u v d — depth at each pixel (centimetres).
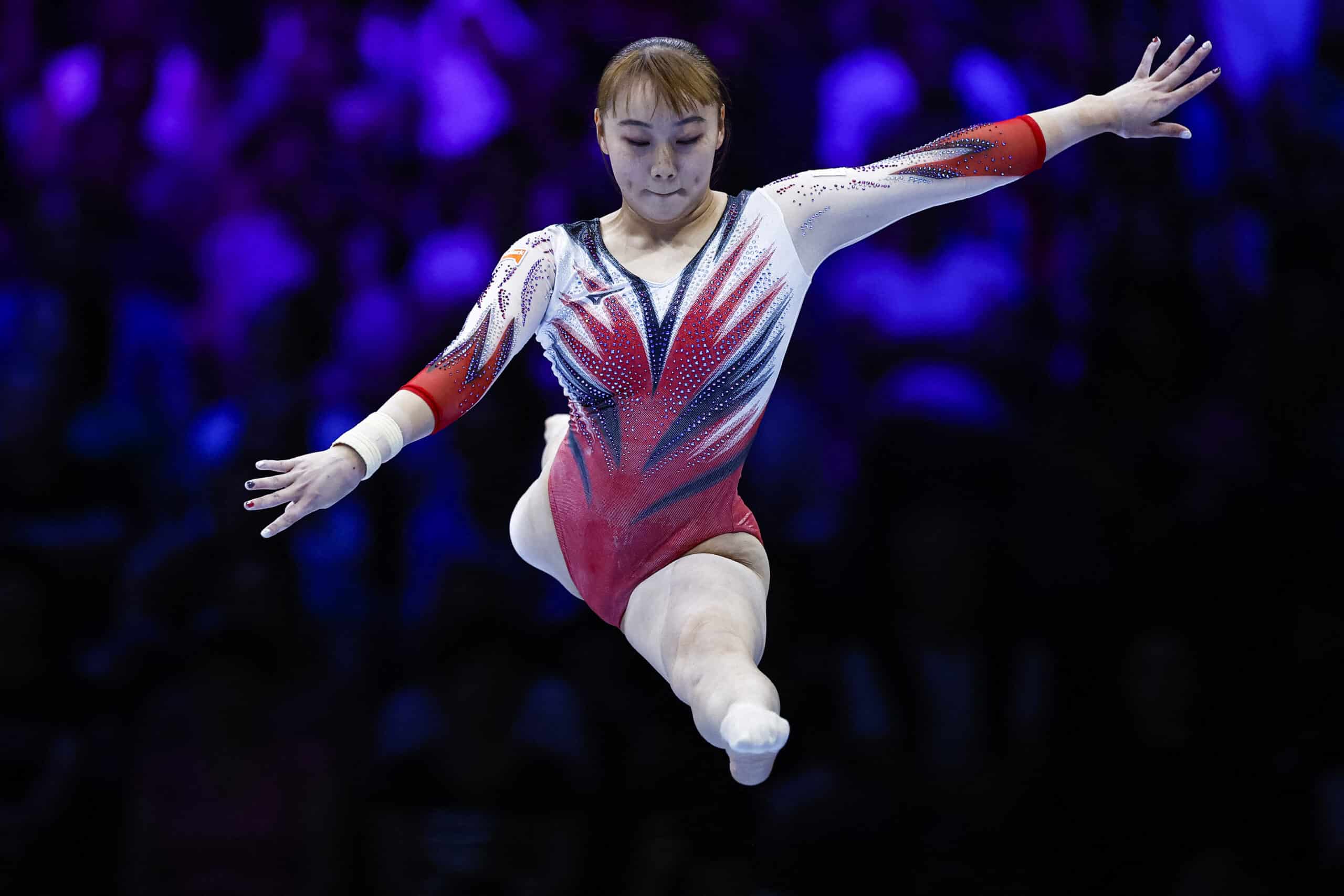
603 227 1170
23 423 2395
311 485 1000
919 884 1869
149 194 2928
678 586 1120
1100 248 2534
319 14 2977
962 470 2117
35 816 1966
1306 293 2462
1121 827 1917
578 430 1187
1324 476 2258
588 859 1883
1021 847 1912
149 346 2680
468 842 1844
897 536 2041
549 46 2888
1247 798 1911
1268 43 2788
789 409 2259
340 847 1864
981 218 2458
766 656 2008
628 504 1159
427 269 2605
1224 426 2305
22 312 2636
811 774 1903
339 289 2773
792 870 1858
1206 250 2536
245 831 1845
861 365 2353
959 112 2611
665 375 1136
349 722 1948
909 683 1986
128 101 3008
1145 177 2641
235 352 2603
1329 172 2672
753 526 1219
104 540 2286
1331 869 1845
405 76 2898
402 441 1050
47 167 2959
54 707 2075
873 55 2634
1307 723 1984
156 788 1866
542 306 1141
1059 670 2022
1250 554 2127
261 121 2908
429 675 1942
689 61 1105
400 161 2839
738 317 1138
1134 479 2227
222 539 2134
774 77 2775
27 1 3170
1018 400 2328
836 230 1154
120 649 2083
